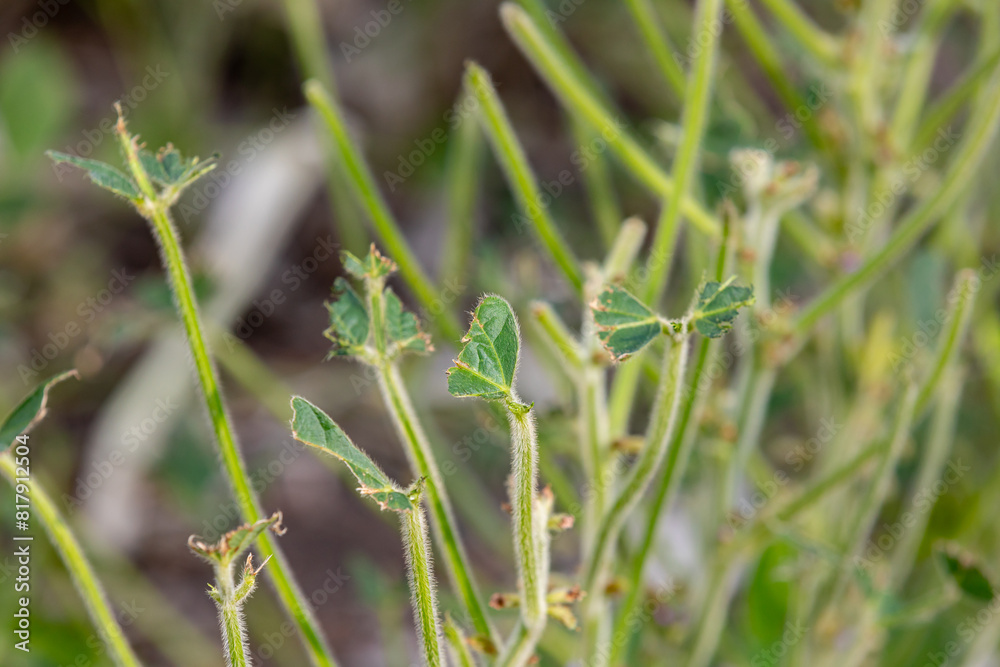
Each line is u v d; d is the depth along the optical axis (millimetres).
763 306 858
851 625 948
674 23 1220
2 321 1552
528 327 926
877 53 912
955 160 837
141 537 1494
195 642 1262
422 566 681
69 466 1521
